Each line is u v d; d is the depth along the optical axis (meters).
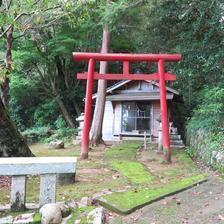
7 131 6.47
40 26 9.18
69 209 4.42
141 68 18.09
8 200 4.97
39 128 17.33
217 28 9.79
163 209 4.69
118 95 14.73
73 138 15.45
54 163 4.48
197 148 9.46
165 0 10.84
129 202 4.86
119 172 7.37
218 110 8.16
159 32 12.60
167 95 13.77
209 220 4.20
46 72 18.08
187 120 13.88
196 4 9.96
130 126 14.73
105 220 4.31
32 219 4.10
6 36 8.91
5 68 6.72
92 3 8.43
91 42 15.91
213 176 6.50
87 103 9.43
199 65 11.36
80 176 6.89
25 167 4.40
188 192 5.52
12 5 7.53
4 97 9.14
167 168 7.92
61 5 7.53
